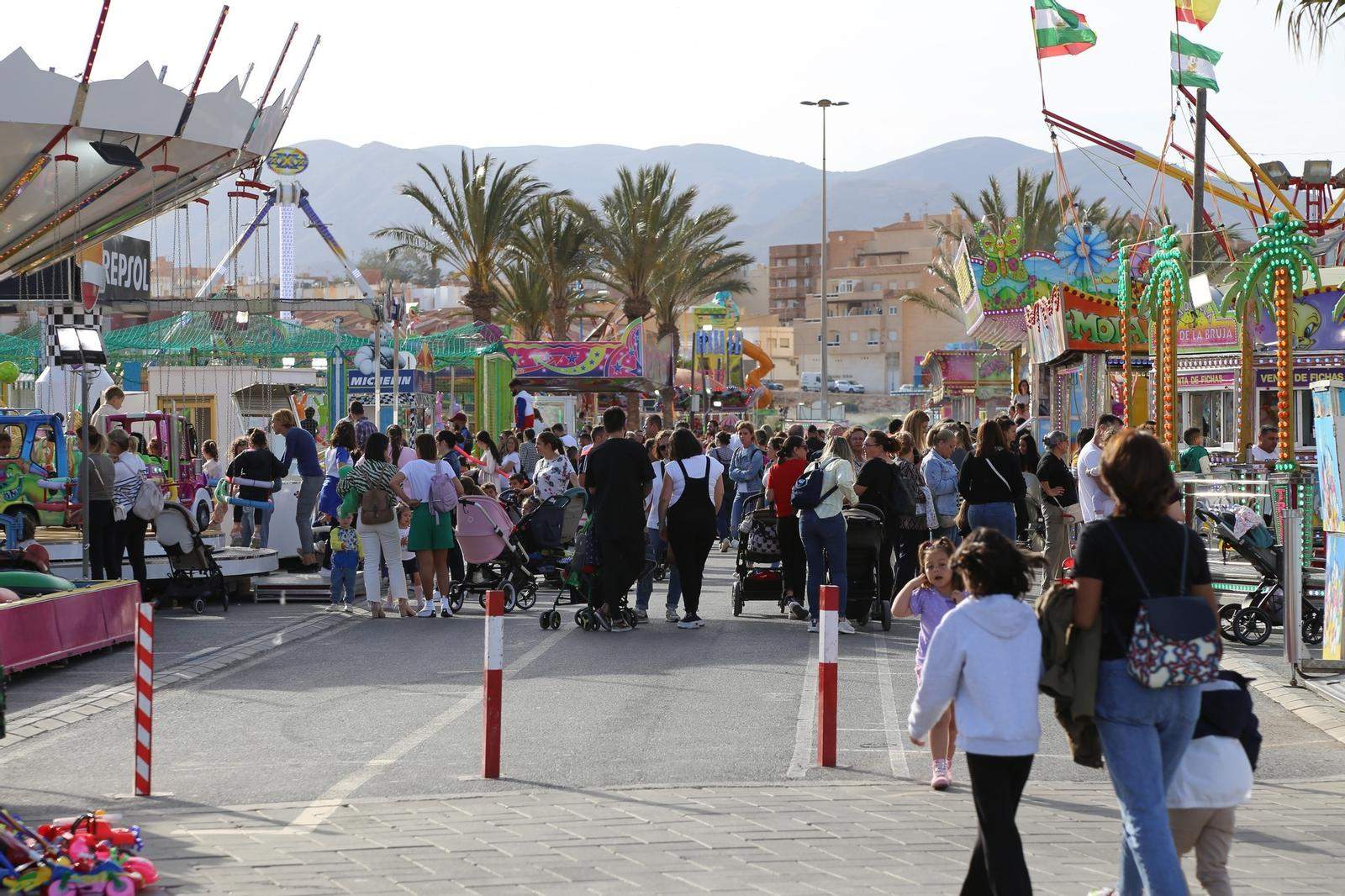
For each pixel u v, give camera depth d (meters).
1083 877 6.00
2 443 18.86
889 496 14.59
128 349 30.03
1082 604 5.02
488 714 8.14
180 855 6.36
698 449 14.78
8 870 5.66
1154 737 5.00
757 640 13.89
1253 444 22.52
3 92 15.20
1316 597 13.66
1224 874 5.29
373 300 26.23
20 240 19.44
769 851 6.38
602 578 14.58
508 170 49.59
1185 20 24.84
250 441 21.55
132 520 16.00
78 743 9.32
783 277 195.88
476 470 22.48
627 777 8.12
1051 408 33.28
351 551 16.70
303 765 8.54
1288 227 17.00
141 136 16.45
